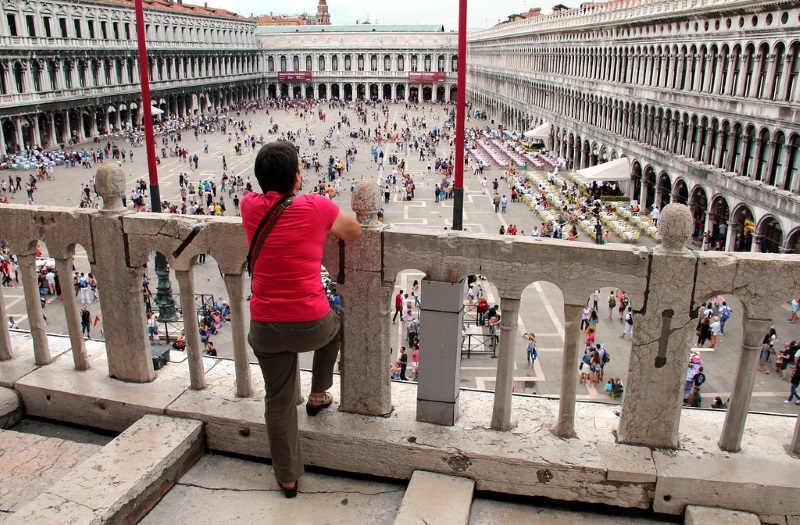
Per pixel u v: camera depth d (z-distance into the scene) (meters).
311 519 7.34
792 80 44.75
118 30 121.75
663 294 7.20
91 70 113.12
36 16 97.19
